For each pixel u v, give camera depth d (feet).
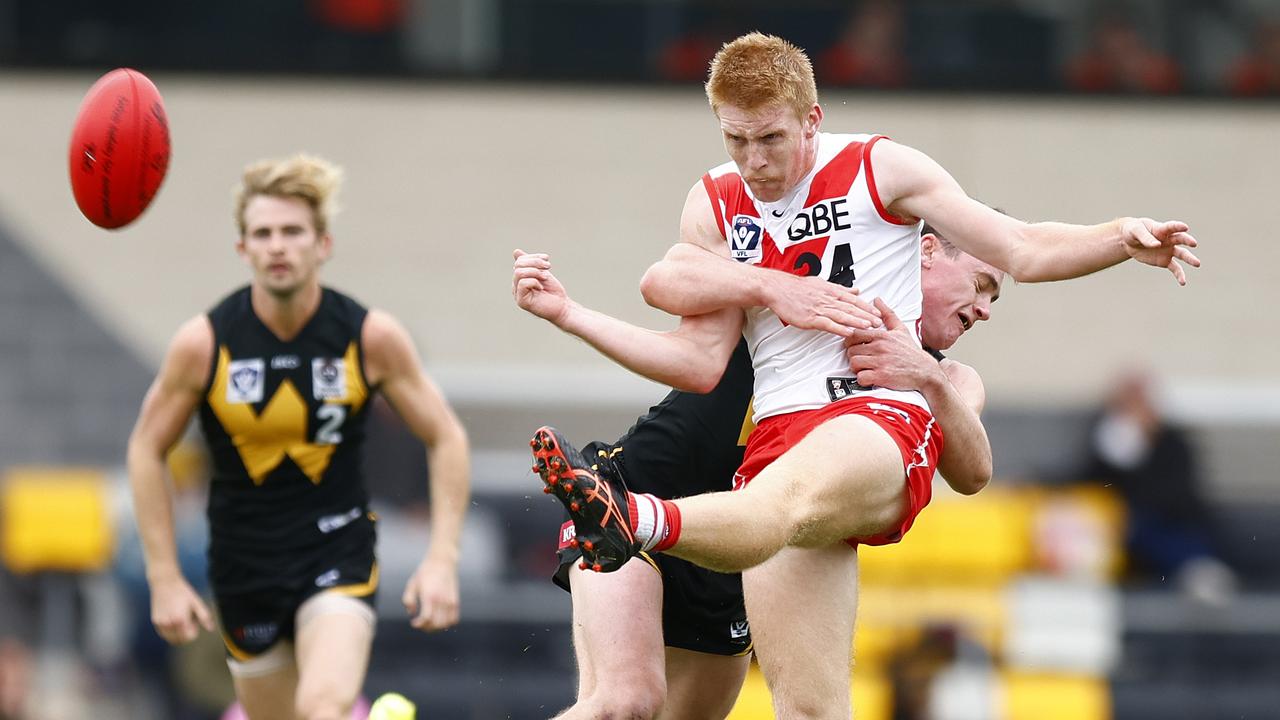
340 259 165.37
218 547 73.72
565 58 168.86
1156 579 131.03
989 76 168.04
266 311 73.00
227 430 73.00
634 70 168.55
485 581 127.54
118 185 62.18
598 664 56.90
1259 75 169.89
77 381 159.74
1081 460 139.95
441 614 73.31
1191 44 170.09
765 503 47.75
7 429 156.56
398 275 165.37
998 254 51.44
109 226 63.46
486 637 125.08
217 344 72.69
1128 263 163.63
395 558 127.54
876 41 167.84
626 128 167.94
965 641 128.47
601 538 45.62
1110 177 167.84
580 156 167.53
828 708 52.06
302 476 73.15
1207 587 129.08
